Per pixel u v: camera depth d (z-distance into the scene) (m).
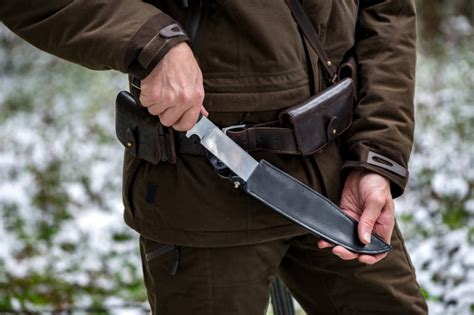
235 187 1.71
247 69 1.68
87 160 6.68
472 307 3.66
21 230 5.14
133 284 4.44
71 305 4.03
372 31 1.94
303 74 1.76
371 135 1.86
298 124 1.71
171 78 1.54
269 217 1.74
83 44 1.57
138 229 1.79
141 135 1.72
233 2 1.64
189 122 1.58
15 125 7.65
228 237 1.72
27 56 10.00
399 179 1.85
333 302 1.99
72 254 4.85
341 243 1.76
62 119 7.84
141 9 1.58
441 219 5.04
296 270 2.00
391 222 1.85
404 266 1.98
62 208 5.64
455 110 6.54
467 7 10.86
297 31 1.74
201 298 1.76
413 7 1.96
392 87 1.90
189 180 1.71
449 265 4.11
